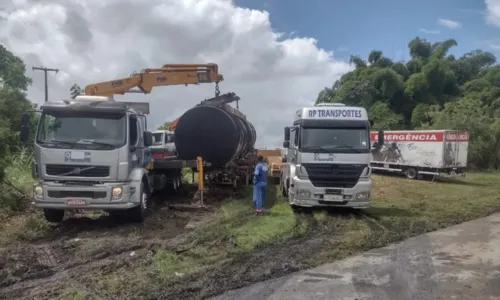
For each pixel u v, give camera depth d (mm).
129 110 9844
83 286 5984
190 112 13641
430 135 23594
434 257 7762
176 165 13234
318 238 9172
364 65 46719
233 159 13844
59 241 8406
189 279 6395
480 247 8500
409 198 16125
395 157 25922
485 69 49062
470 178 26203
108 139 9445
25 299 5488
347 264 7297
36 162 9289
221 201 13641
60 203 9172
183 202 13438
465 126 32438
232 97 15758
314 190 11445
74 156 9195
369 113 40656
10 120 12922
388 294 5828
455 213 12680
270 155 23734
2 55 24359
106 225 10055
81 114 9516
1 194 11195
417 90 40844
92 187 9211
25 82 25094
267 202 13789
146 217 11039
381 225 10617
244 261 7395
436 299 5633
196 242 8406
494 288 6070
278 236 9203
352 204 11414
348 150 11438
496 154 32906
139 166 10633
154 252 7695
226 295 5781
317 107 11953
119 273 6586
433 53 44750
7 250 7664
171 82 14781
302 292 5906
